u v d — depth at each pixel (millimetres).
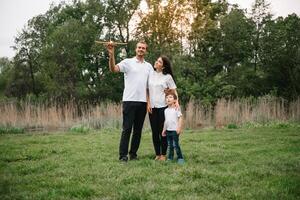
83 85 47188
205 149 10195
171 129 8391
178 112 8461
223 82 36969
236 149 10312
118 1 50938
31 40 57469
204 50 48906
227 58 50562
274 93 41719
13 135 15664
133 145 8945
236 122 19172
